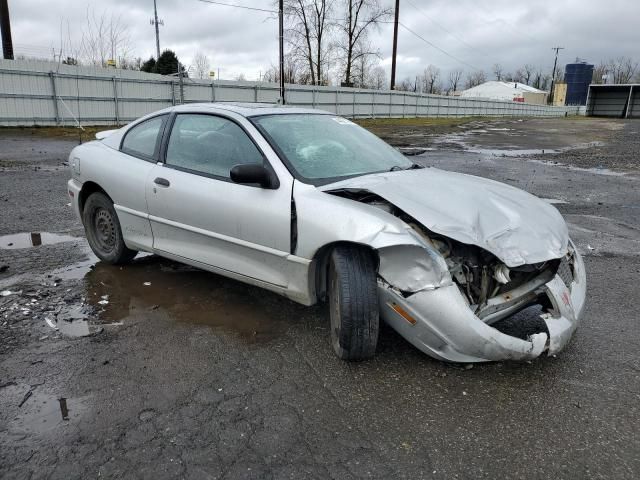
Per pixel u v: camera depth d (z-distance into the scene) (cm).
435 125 3450
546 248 299
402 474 224
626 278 486
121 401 272
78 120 2400
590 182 1071
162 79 2673
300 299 341
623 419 266
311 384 292
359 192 329
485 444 245
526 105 6744
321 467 227
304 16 5088
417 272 288
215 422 256
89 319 369
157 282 443
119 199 450
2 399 271
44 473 220
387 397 281
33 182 931
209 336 348
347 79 5347
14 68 2164
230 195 365
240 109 405
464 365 312
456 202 314
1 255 507
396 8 4500
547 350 293
